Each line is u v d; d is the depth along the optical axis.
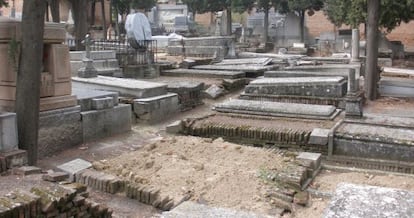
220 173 7.62
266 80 15.59
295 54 30.81
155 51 28.25
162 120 13.48
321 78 15.20
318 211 6.55
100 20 40.62
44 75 9.05
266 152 8.91
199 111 15.16
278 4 38.22
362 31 35.62
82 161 8.13
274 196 6.84
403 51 31.95
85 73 14.42
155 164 8.06
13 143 7.42
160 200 6.70
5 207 4.81
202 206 2.92
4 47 8.61
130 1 35.94
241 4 38.97
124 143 10.38
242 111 12.84
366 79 16.47
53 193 5.39
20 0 36.59
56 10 25.80
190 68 21.94
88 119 10.19
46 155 9.05
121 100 13.05
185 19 44.78
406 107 15.02
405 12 20.02
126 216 6.37
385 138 9.86
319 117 12.03
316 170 8.52
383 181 8.26
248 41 40.25
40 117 8.87
